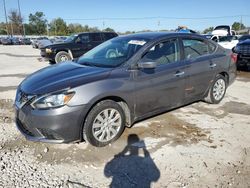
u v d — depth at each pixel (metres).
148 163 3.21
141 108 3.95
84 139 3.56
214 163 3.23
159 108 4.23
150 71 3.94
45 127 3.18
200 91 4.95
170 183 2.84
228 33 20.72
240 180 2.91
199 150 3.54
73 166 3.14
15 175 2.94
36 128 3.25
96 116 3.45
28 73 9.60
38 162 3.21
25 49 26.64
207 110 5.12
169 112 4.95
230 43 15.67
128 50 4.04
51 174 2.98
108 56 4.15
